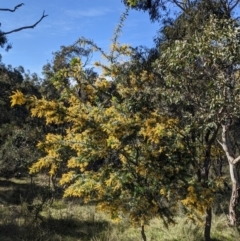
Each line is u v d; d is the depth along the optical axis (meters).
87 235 8.38
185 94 6.21
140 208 5.12
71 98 5.37
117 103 5.52
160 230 8.21
